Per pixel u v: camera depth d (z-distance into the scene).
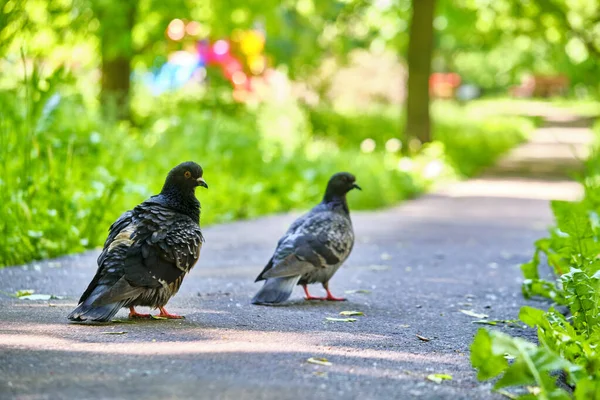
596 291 7.61
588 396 5.41
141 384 5.70
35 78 14.01
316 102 39.81
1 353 6.46
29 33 16.12
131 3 24.39
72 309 8.50
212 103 27.55
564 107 83.38
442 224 18.48
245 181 20.38
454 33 38.72
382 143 36.19
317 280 9.55
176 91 28.86
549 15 35.00
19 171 13.21
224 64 28.22
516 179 32.03
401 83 49.12
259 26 30.55
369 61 49.56
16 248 11.83
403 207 22.59
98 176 15.60
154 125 23.31
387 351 7.18
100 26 23.91
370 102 48.09
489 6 36.66
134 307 8.26
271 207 20.19
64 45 22.45
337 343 7.37
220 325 7.93
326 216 9.61
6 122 13.95
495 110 71.94
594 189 14.95
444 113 53.59
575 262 9.02
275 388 5.74
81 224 13.47
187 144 21.09
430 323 8.66
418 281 11.38
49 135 15.06
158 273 7.59
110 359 6.32
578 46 44.38
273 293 9.04
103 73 26.58
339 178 9.80
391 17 37.91
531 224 18.86
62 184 13.50
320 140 32.72
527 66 89.62
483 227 18.09
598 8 35.62
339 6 35.12
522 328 8.59
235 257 12.91
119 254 7.53
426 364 6.77
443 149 33.25
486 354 5.69
